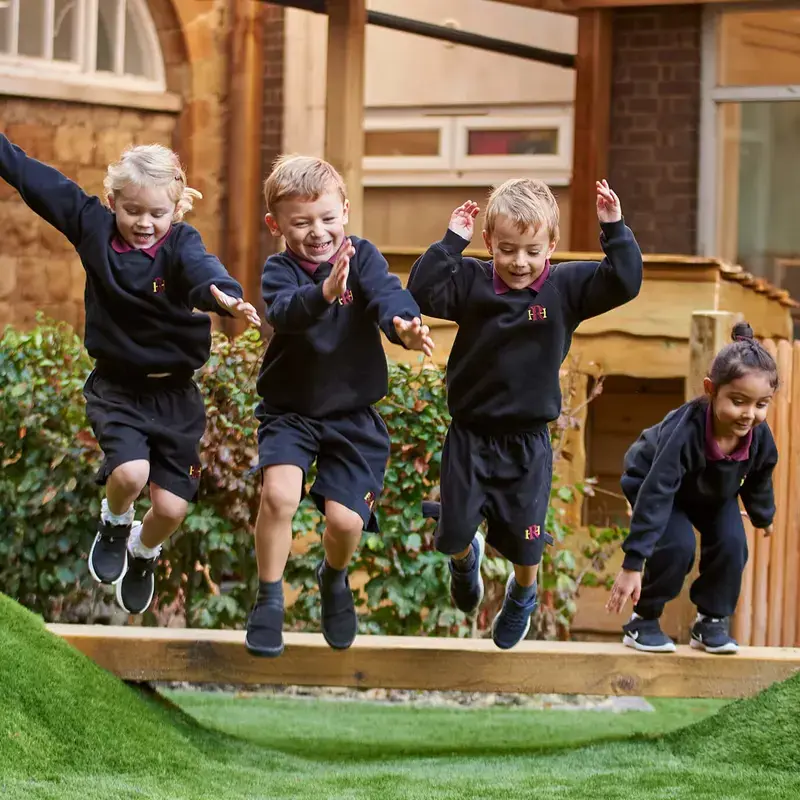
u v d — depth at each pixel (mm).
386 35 21266
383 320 5566
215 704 8602
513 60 20422
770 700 6441
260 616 5930
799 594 9164
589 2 14523
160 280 5922
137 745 5887
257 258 16266
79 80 14938
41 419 8359
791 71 14508
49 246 14680
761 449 6586
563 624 8773
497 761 6543
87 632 6902
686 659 6707
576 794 5543
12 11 14414
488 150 20719
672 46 14836
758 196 15047
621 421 12742
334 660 6812
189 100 15805
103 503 6363
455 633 8430
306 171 5758
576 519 10539
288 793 5594
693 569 8500
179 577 8430
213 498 8312
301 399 5910
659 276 11133
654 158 14977
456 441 6062
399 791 5648
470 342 5910
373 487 5961
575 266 5922
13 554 8469
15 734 5438
